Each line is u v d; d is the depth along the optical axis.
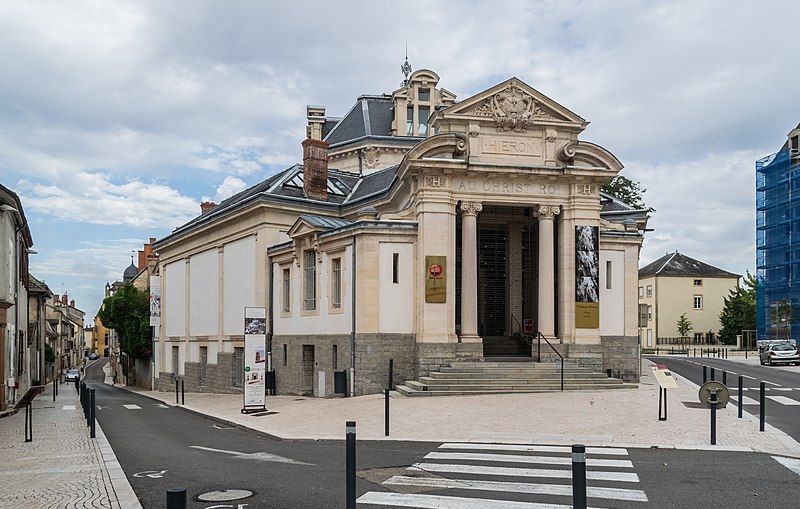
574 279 27.69
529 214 31.58
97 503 9.82
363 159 41.78
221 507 9.52
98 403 32.47
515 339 30.38
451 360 26.38
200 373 41.31
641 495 9.70
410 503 9.46
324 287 29.27
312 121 46.25
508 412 18.39
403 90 42.81
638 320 30.67
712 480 10.59
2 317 24.16
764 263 62.97
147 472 12.21
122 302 56.88
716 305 84.81
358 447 14.27
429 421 17.47
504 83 27.81
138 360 57.94
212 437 17.61
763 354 44.12
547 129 28.05
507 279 31.53
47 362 66.88
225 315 37.94
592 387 24.41
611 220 36.25
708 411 18.02
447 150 27.03
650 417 16.98
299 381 30.72
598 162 28.20
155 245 48.62
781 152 60.84
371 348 26.38
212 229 39.47
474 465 11.97
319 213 35.41
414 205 27.55
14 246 28.55
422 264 26.62
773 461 11.98
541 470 11.46
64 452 14.80
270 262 33.97
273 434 17.00
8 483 11.31
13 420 22.25
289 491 10.36
